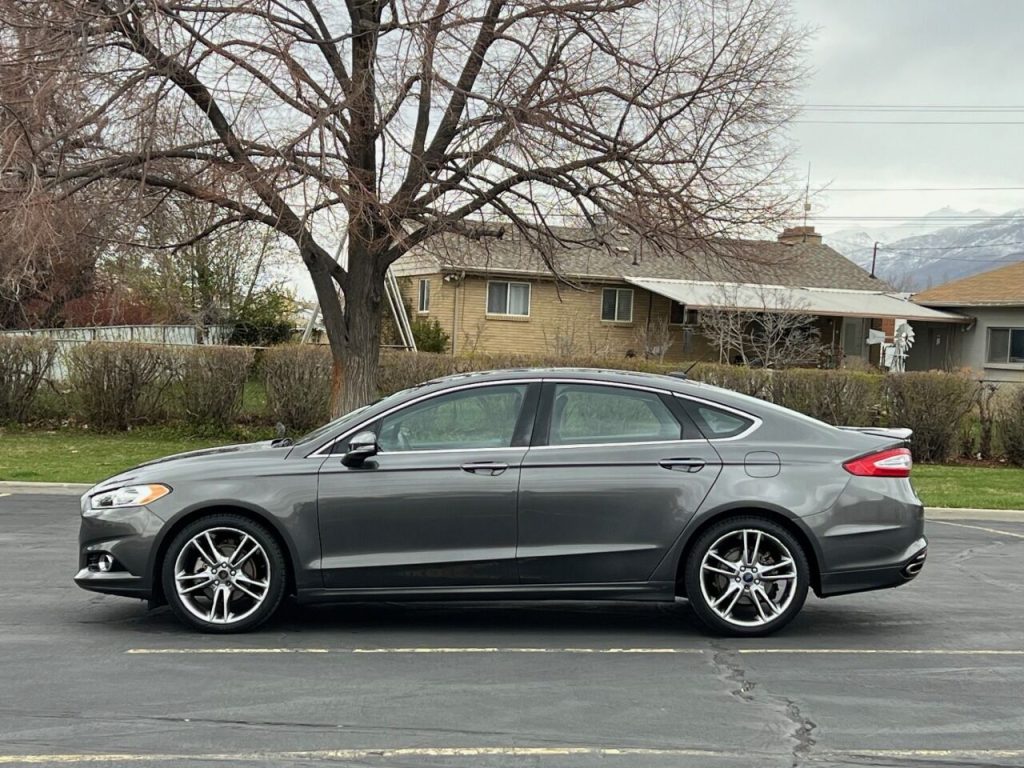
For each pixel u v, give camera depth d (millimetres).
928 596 8031
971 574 9055
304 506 6352
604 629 6742
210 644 6230
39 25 12102
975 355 33438
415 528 6355
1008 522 13047
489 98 12914
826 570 6402
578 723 4871
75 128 12328
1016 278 33594
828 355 32531
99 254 15195
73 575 8281
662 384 6645
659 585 6398
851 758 4477
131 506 6391
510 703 5160
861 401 19453
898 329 32594
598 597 6406
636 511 6371
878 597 7973
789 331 31672
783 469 6438
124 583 6383
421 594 6391
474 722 4867
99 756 4395
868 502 6426
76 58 11984
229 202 12938
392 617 7023
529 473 6375
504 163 13055
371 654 6055
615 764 4359
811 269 36125
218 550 6473
